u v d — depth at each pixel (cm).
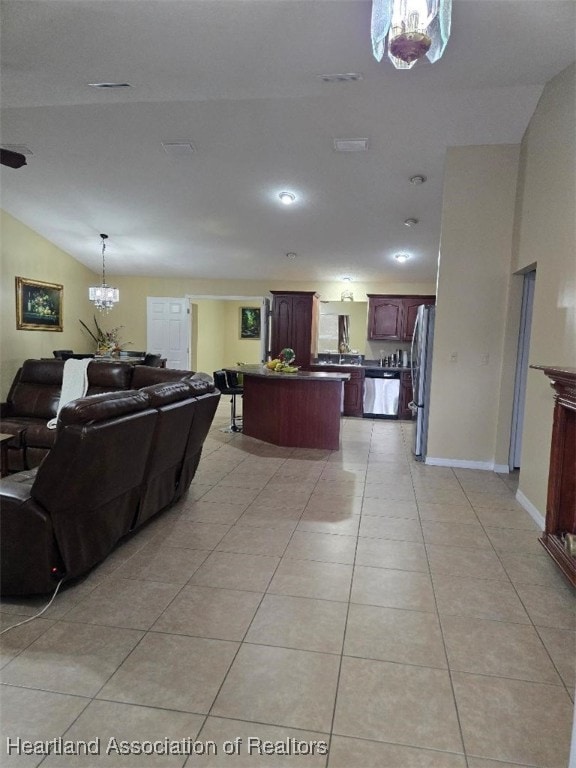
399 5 174
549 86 347
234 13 248
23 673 177
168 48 288
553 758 146
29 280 709
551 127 341
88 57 303
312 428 536
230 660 186
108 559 265
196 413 329
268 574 253
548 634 208
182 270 841
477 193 448
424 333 484
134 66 317
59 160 516
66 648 191
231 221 637
